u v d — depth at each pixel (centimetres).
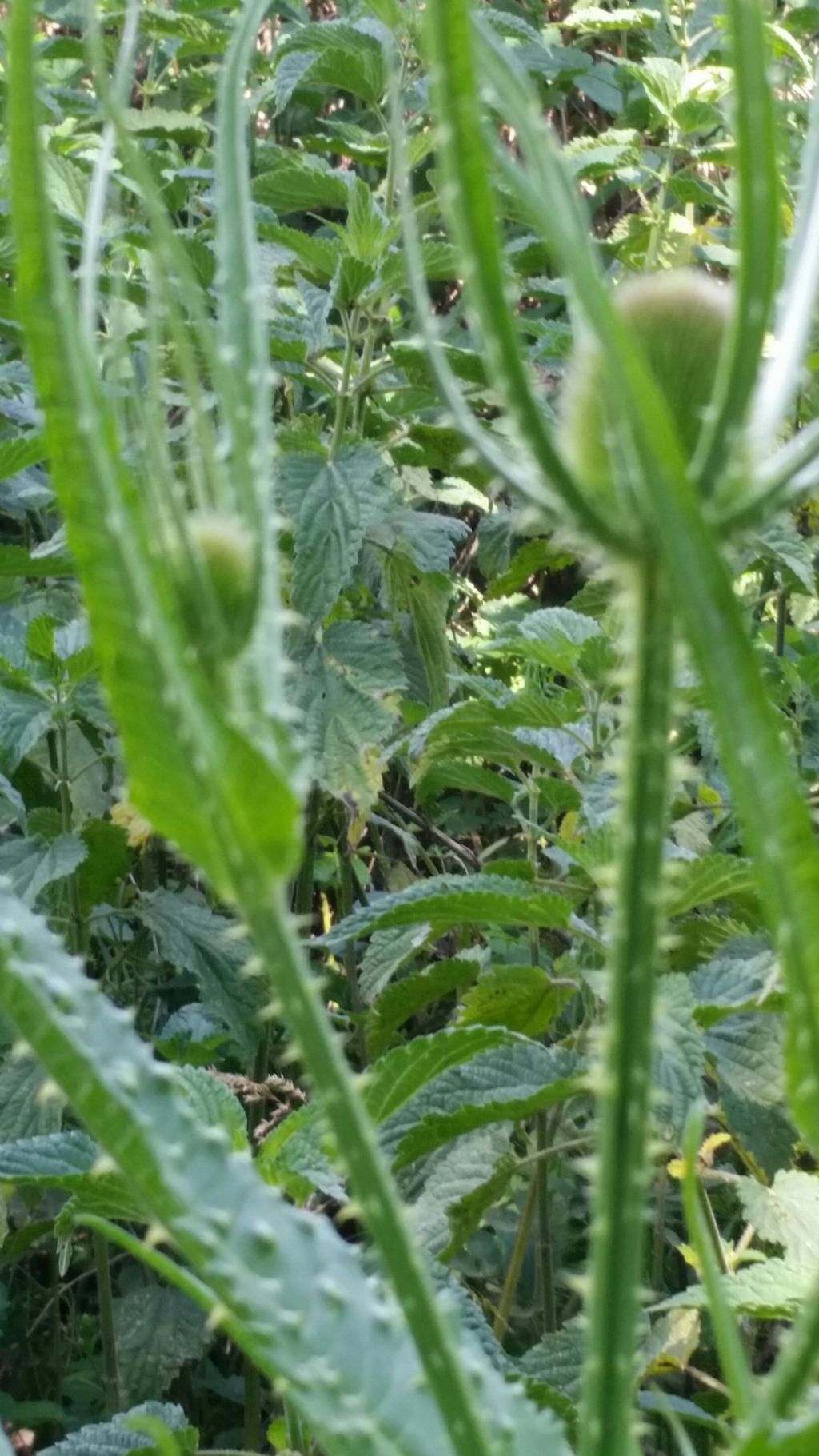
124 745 48
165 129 316
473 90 44
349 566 220
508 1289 197
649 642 48
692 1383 201
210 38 328
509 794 216
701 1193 170
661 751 49
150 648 46
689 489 42
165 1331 219
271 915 49
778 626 269
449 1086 170
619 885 50
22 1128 192
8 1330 250
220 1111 131
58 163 246
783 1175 168
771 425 51
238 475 53
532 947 222
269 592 52
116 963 258
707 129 331
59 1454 147
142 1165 56
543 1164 194
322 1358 61
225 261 56
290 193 267
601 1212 51
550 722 197
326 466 229
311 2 441
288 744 51
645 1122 50
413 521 268
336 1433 60
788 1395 50
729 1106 173
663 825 49
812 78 270
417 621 274
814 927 45
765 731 43
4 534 315
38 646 214
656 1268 193
